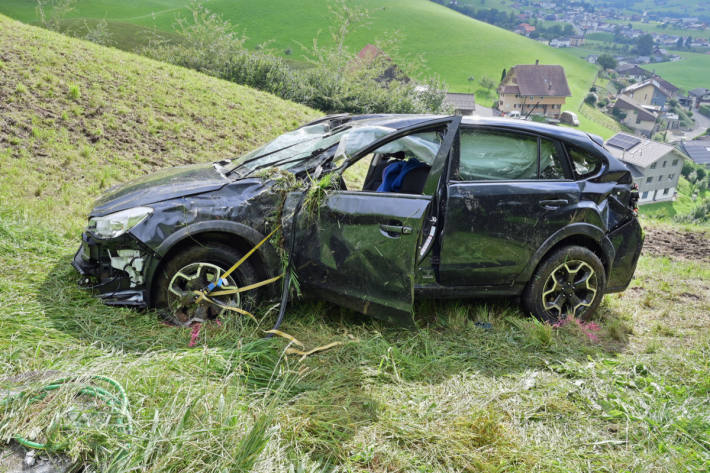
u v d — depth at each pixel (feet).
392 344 12.50
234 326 11.98
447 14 573.74
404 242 11.50
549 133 13.80
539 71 433.89
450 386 11.05
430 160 12.45
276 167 12.68
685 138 536.83
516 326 13.93
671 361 12.67
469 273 13.08
